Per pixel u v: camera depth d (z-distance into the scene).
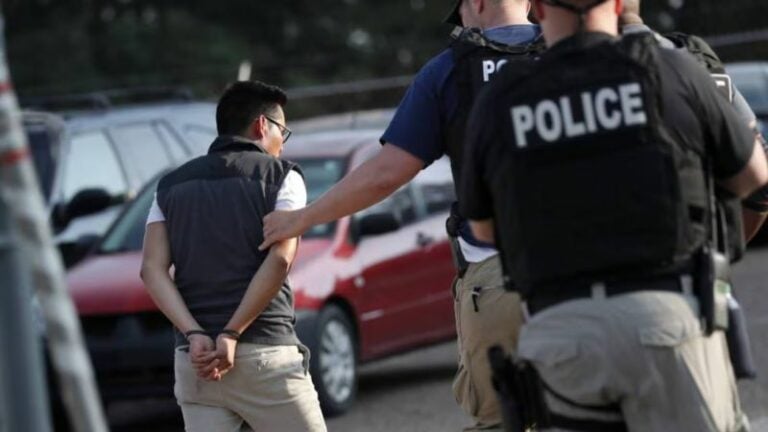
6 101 9.84
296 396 16.84
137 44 93.00
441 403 28.52
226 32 97.81
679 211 11.52
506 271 12.14
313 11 101.81
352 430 26.31
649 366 11.44
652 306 11.43
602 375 11.50
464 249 15.41
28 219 9.84
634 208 11.46
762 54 65.31
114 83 87.62
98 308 26.78
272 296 16.36
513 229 11.76
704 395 11.55
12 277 10.05
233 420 16.92
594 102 11.55
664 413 11.55
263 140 17.25
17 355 10.12
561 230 11.55
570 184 11.53
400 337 29.67
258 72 91.88
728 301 12.11
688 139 11.62
